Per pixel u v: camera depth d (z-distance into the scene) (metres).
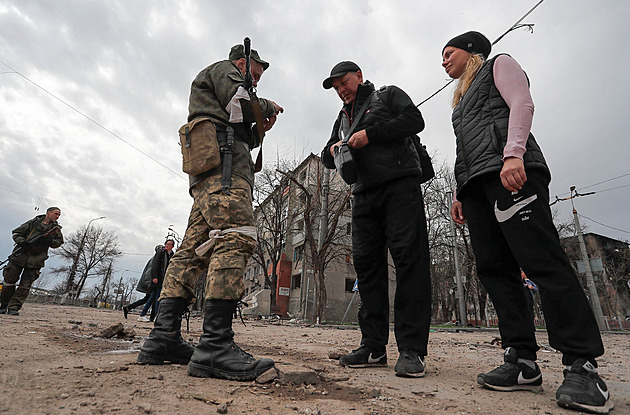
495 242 2.16
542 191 1.87
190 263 2.34
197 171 2.16
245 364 1.86
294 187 29.61
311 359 2.87
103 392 1.42
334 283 29.09
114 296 59.66
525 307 2.06
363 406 1.51
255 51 2.70
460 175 2.26
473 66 2.29
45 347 2.61
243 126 2.35
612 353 4.61
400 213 2.48
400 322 2.38
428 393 1.81
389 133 2.47
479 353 4.13
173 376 1.85
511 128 1.89
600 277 32.59
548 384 2.19
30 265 6.50
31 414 1.11
